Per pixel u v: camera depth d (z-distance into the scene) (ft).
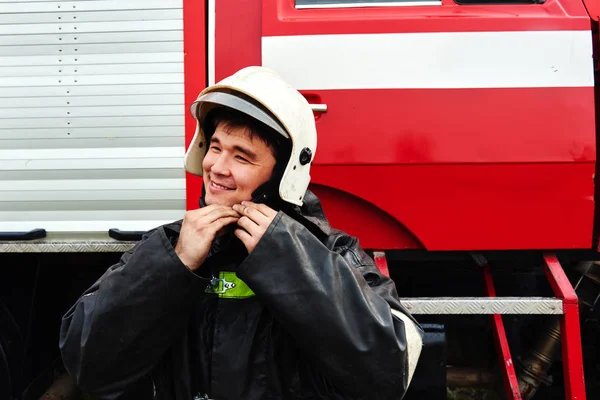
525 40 5.32
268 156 3.35
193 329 3.48
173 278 2.97
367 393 3.06
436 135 5.35
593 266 6.77
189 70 5.53
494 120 5.35
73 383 6.95
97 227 5.72
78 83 5.59
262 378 3.28
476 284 7.13
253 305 3.36
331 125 5.40
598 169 5.85
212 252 3.51
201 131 3.78
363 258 3.79
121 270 3.09
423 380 5.52
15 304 6.16
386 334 2.99
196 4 5.51
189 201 5.61
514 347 7.40
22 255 6.27
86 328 3.10
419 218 5.49
